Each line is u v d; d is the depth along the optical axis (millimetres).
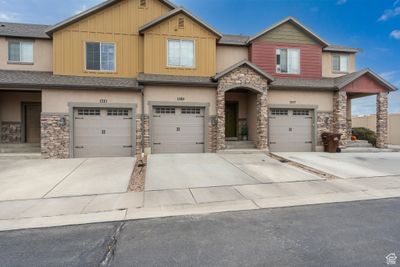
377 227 4250
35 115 13141
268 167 9164
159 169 8703
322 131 13469
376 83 13477
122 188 6609
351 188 6715
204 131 12211
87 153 11258
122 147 11516
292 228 4203
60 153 10891
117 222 4477
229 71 11797
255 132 12922
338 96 13227
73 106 11000
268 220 4562
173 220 4566
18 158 10461
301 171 8617
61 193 6168
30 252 3424
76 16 11828
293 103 13156
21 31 12414
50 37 12484
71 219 4605
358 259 3221
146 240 3775
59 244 3658
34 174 8000
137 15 12625
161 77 12016
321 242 3695
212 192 6293
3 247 3566
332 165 9664
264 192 6320
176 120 12055
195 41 12656
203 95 12125
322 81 14086
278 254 3350
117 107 11375
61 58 11859
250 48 14188
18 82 10469
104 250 3479
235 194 6145
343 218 4660
